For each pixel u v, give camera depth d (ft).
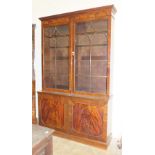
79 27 9.16
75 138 9.12
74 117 9.11
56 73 10.36
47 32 10.43
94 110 8.44
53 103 9.90
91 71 9.07
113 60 9.04
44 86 10.66
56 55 10.32
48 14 11.14
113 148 8.28
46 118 10.29
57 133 9.78
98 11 8.23
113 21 8.67
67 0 10.32
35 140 3.67
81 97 8.73
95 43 8.86
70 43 9.30
